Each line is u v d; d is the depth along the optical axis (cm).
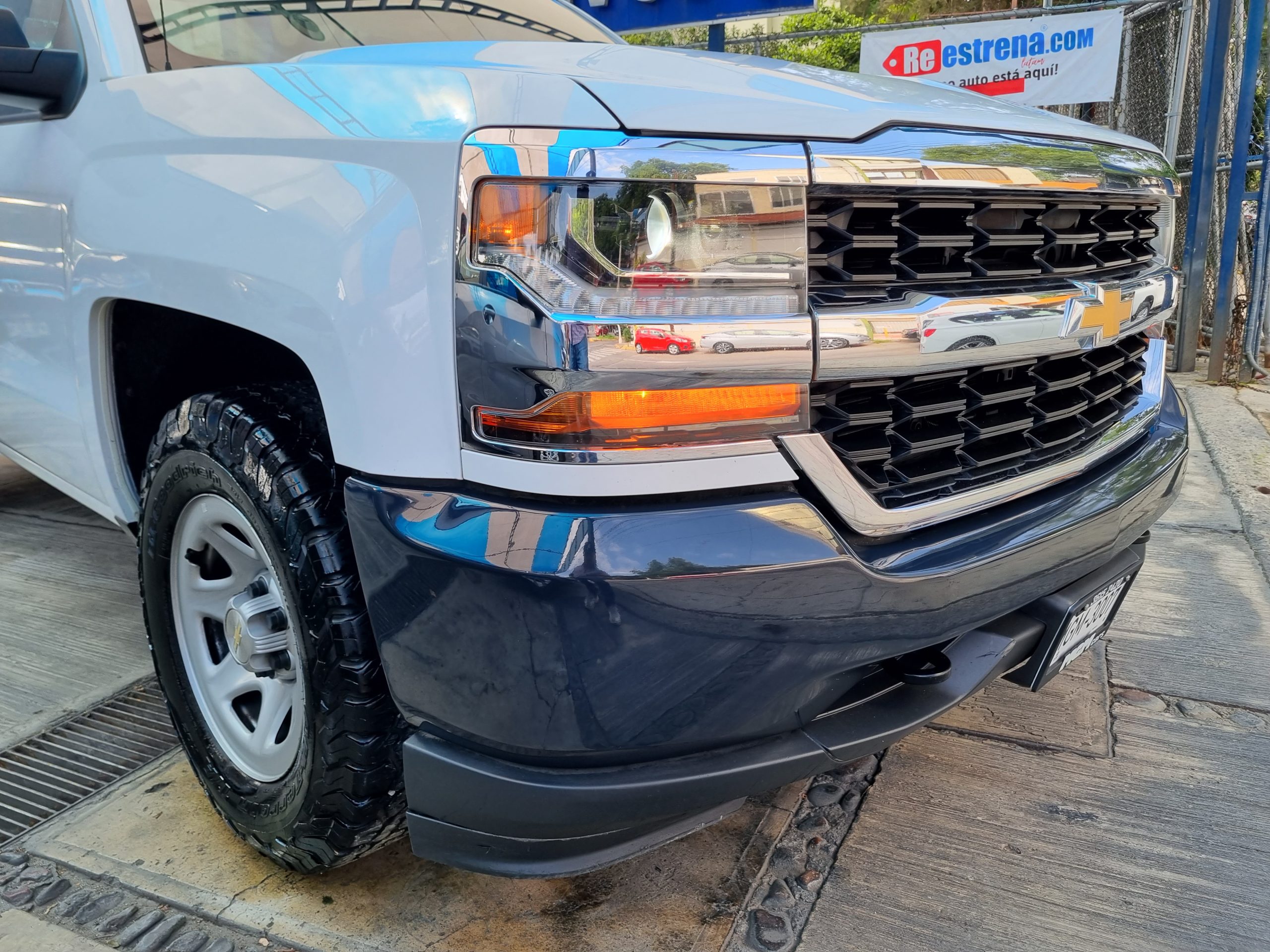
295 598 138
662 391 113
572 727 117
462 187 114
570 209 110
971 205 137
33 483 402
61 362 201
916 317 129
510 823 125
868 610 127
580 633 112
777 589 119
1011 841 179
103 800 192
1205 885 167
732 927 157
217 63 186
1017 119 158
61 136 187
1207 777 198
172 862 173
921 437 138
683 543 114
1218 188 593
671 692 118
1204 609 275
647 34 729
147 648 258
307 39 193
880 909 161
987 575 141
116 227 165
